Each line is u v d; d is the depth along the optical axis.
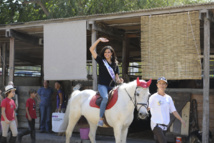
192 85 9.98
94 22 8.70
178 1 19.17
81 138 8.82
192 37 7.37
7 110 7.38
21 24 9.58
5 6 18.34
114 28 10.01
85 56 8.66
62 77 8.98
